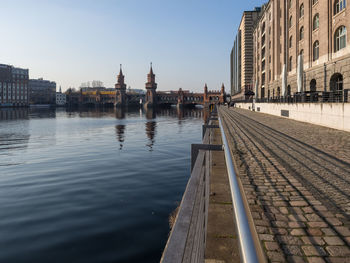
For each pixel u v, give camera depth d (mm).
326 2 24984
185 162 24953
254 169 7363
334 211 4531
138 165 23531
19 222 11094
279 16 43875
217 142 12203
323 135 14102
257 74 67438
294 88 35000
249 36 101938
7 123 75562
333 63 23750
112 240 9469
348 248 3355
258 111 45938
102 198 14273
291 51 36344
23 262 8070
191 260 3307
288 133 15227
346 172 6984
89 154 29719
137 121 87750
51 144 37906
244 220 1660
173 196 14617
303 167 7539
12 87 187500
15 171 21203
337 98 20547
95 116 114750
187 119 98812
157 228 10453
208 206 4512
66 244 9172
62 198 14289
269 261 3076
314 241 3541
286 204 4859
